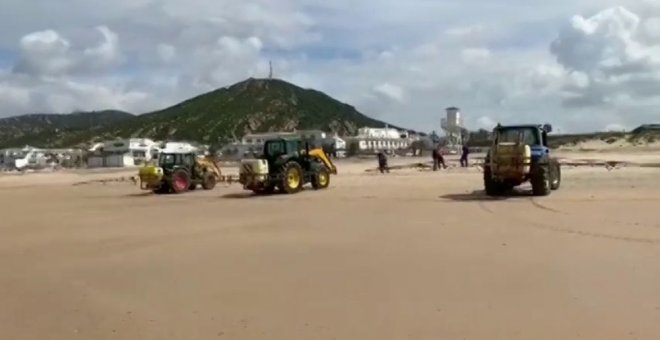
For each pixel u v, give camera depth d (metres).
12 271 9.87
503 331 5.88
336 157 97.25
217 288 8.09
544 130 20.95
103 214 19.16
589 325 5.94
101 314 7.04
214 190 29.50
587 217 13.85
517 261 9.08
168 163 28.95
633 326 5.86
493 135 21.11
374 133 152.75
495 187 20.50
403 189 24.36
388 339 5.78
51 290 8.37
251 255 10.47
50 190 35.94
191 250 11.25
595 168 35.91
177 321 6.64
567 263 8.82
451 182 27.47
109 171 78.06
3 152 135.62
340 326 6.24
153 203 22.92
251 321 6.55
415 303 6.97
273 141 25.23
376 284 7.96
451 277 8.20
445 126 108.69
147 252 11.21
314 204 19.55
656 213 14.21
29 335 6.33
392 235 12.16
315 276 8.60
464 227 12.95
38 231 15.14
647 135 128.25
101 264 10.17
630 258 9.04
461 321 6.23
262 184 24.44
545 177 19.55
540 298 6.97
